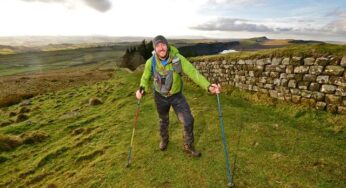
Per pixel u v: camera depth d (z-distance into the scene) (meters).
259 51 12.11
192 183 5.02
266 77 10.76
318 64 8.35
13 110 24.36
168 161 5.98
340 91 7.67
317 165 5.32
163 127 6.28
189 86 17.14
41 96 32.59
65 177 6.42
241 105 10.97
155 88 5.43
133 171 5.77
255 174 5.12
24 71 167.50
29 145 10.66
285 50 10.04
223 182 4.94
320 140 6.60
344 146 6.20
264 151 6.09
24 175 7.55
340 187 4.57
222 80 14.70
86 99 20.72
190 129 5.62
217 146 6.55
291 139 6.71
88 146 8.51
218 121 8.49
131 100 15.15
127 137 8.33
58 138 11.16
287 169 5.23
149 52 79.00
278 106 9.74
